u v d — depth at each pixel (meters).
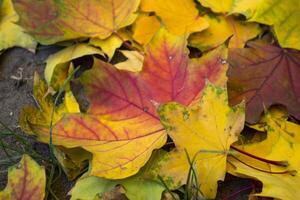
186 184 0.51
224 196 0.54
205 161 0.51
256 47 0.57
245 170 0.51
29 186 0.51
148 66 0.55
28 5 0.59
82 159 0.53
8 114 0.59
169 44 0.55
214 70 0.54
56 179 0.55
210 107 0.52
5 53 0.63
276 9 0.57
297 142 0.53
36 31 0.59
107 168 0.51
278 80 0.56
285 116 0.56
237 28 0.60
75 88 0.60
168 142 0.56
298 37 0.57
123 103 0.54
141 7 0.60
